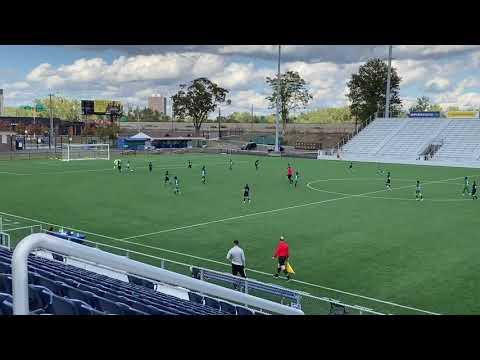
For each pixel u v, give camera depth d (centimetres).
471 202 3750
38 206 3491
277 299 1583
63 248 337
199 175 5588
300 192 4269
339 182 4988
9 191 4200
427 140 8162
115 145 11350
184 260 2173
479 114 8488
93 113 12912
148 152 9612
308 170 6275
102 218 3091
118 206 3519
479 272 1972
